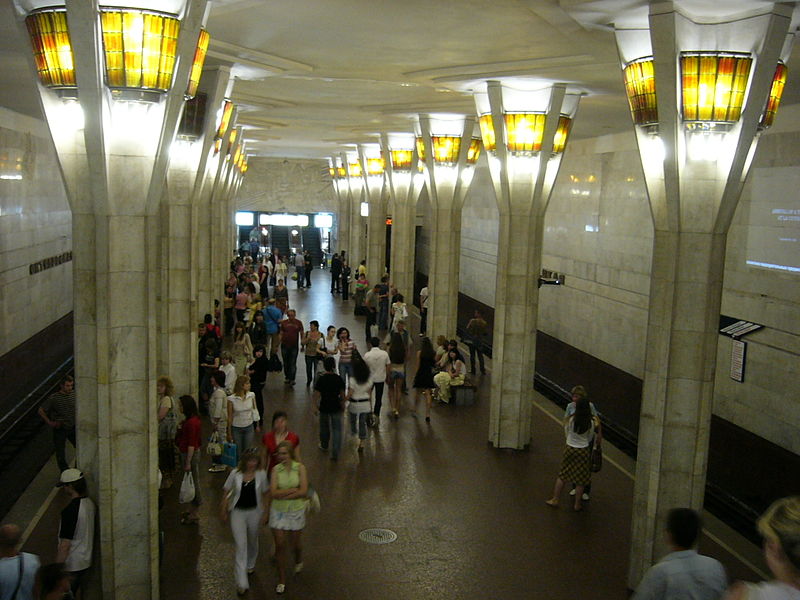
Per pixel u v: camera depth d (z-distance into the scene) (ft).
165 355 44.11
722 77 23.20
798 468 36.24
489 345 79.15
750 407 41.57
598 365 59.77
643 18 24.48
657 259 26.55
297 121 73.15
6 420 47.96
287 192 143.13
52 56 21.04
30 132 58.95
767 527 9.30
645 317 53.06
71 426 35.40
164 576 27.25
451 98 51.49
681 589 14.48
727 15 22.84
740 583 9.84
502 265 42.34
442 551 30.17
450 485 37.35
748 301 41.96
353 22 29.48
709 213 25.13
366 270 103.14
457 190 62.34
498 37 30.99
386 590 26.94
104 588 24.04
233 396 36.65
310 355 54.95
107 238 22.53
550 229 72.13
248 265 114.62
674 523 15.43
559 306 69.62
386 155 81.15
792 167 38.11
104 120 21.33
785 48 24.21
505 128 40.19
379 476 38.17
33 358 58.34
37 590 17.52
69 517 23.06
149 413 23.98
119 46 20.42
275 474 26.30
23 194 56.65
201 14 21.27
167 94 21.66
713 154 24.57
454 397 52.42
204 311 60.39
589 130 57.21
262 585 26.94
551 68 34.71
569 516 34.06
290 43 34.42
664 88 23.59
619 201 57.26
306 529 31.71
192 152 42.14
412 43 32.94
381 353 46.37
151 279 23.48
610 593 27.30
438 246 62.85
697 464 26.50
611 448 44.45
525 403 43.14
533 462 41.19
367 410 41.34
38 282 61.46
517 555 30.09
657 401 26.58
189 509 32.99
